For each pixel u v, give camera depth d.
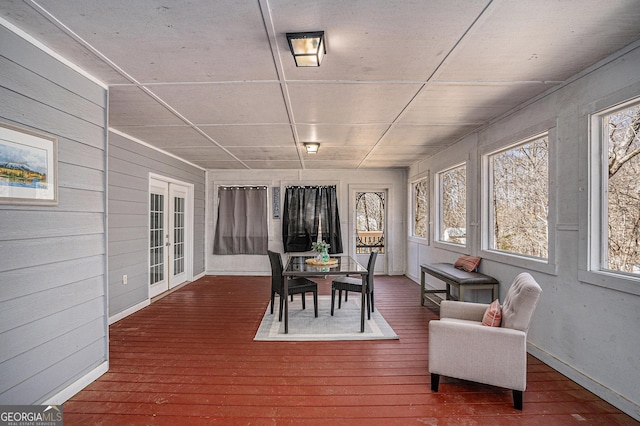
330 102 3.03
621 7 1.67
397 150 5.12
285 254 6.98
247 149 5.04
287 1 1.61
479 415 2.11
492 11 1.70
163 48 2.08
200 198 6.75
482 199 3.88
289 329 3.65
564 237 2.63
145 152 4.64
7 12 1.71
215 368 2.75
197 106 3.12
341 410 2.16
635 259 2.14
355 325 3.78
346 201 7.04
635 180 2.15
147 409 2.17
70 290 2.30
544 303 2.86
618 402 2.15
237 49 2.08
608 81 2.22
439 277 4.06
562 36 1.95
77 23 1.80
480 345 2.25
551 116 2.76
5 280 1.83
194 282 6.29
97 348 2.58
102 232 2.63
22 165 1.92
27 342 1.97
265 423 2.03
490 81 2.59
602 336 2.29
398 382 2.52
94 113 2.52
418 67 2.34
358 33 1.90
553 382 2.51
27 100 1.95
